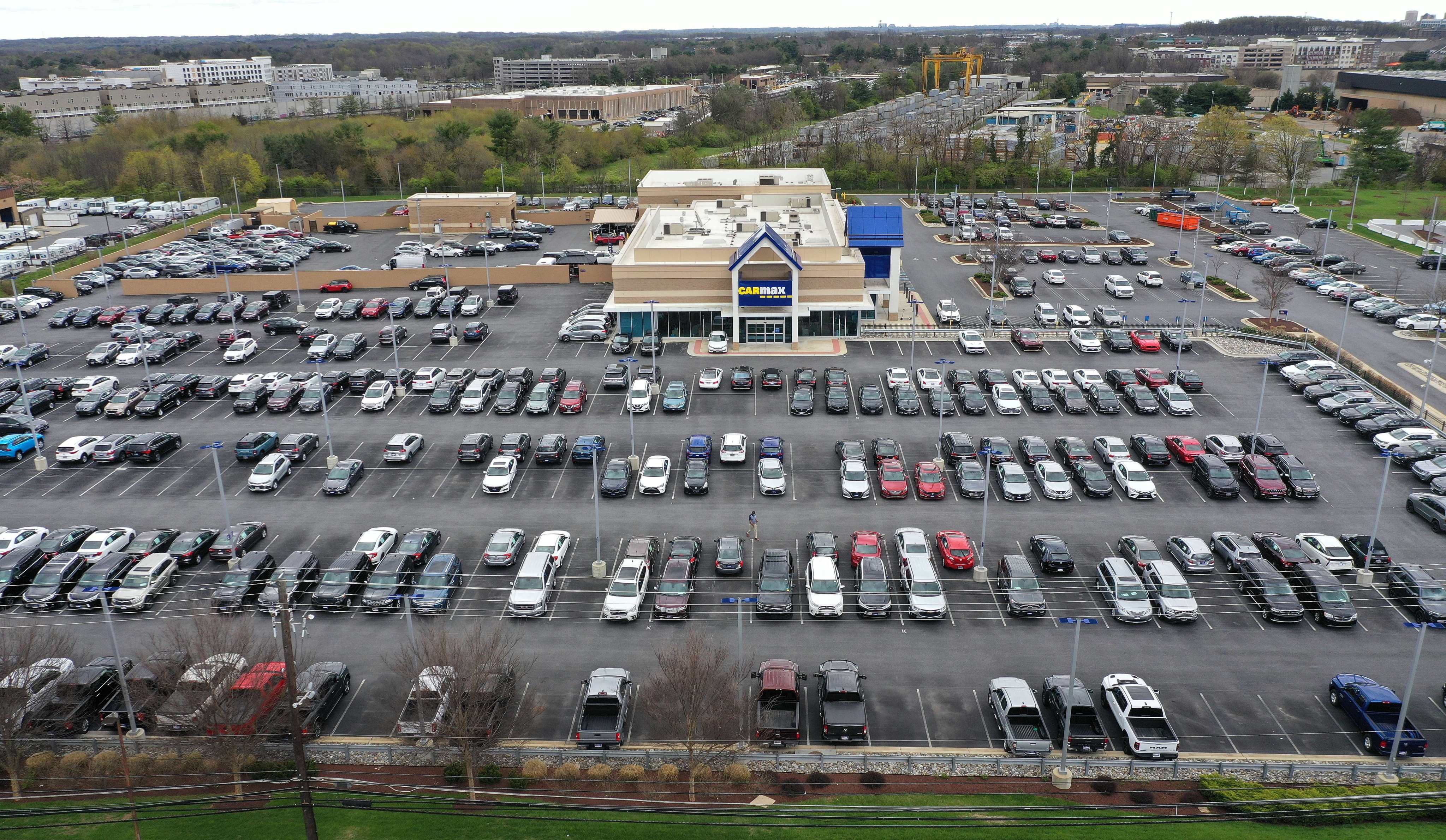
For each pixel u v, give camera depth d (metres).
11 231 138.88
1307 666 45.12
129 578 50.28
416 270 111.50
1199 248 125.56
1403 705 38.91
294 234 138.12
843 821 35.66
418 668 39.94
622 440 69.69
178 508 60.41
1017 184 174.12
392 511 59.91
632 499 61.34
